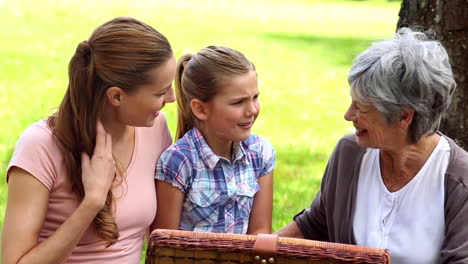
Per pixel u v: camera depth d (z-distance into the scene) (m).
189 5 20.53
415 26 3.70
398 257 2.68
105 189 2.59
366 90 2.53
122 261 2.79
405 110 2.54
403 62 2.50
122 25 2.63
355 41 15.68
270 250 2.20
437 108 2.56
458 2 3.71
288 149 7.47
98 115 2.64
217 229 3.00
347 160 2.86
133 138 2.86
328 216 2.94
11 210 2.61
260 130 8.35
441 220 2.64
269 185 3.13
